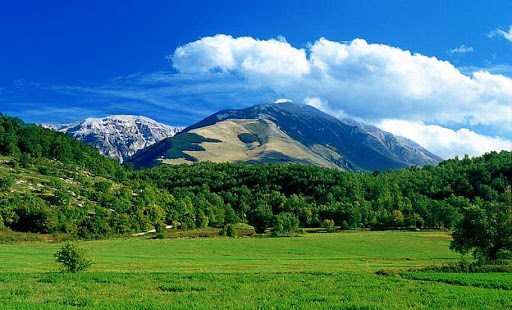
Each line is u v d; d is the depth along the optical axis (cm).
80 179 18300
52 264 6456
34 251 8450
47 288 3875
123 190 17900
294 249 10394
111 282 4331
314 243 11469
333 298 3534
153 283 4300
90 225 12531
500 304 3297
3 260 6756
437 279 4734
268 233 14812
